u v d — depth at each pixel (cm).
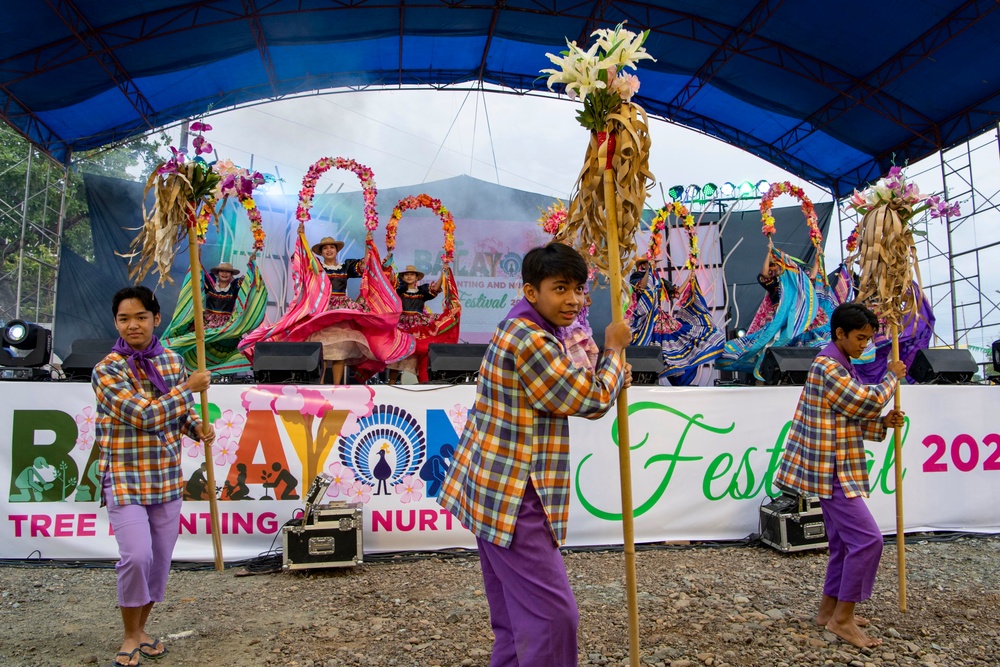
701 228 955
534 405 175
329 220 865
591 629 293
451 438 426
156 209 286
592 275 225
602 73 209
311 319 574
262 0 810
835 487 286
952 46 817
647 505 440
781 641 279
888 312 325
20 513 396
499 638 194
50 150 938
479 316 891
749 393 460
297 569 374
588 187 218
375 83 1027
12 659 265
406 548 418
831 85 931
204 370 277
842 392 285
